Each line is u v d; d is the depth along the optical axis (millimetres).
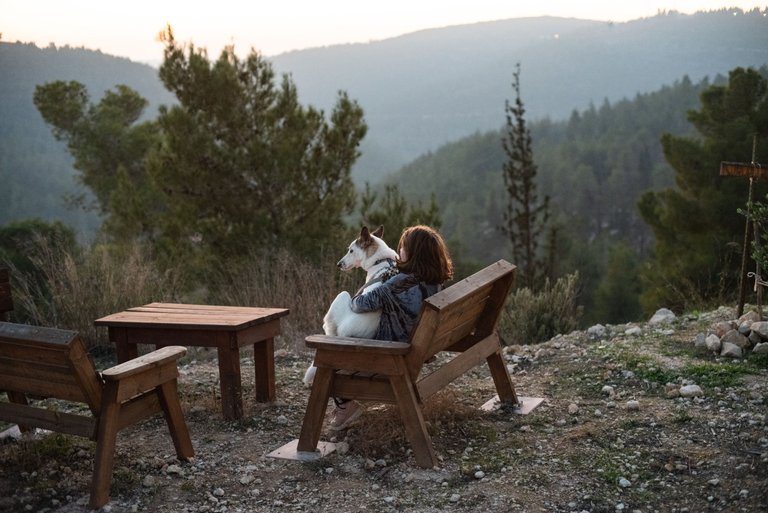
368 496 3334
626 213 99188
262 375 4641
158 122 10586
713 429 3836
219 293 9062
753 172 5168
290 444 3928
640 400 4379
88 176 25156
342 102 10617
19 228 13898
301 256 9820
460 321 3912
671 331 5715
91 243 8555
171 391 3650
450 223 101125
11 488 3445
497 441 3883
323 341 3609
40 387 3363
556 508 3148
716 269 12992
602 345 5512
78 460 3783
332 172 10672
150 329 4367
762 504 3029
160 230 13852
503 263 4094
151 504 3295
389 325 3852
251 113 10516
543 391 4727
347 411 4066
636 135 113500
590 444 3764
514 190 15445
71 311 7027
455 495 3264
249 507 3268
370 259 4266
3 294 4281
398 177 140125
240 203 10453
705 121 15820
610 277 33469
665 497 3207
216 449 3914
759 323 5055
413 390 3592
